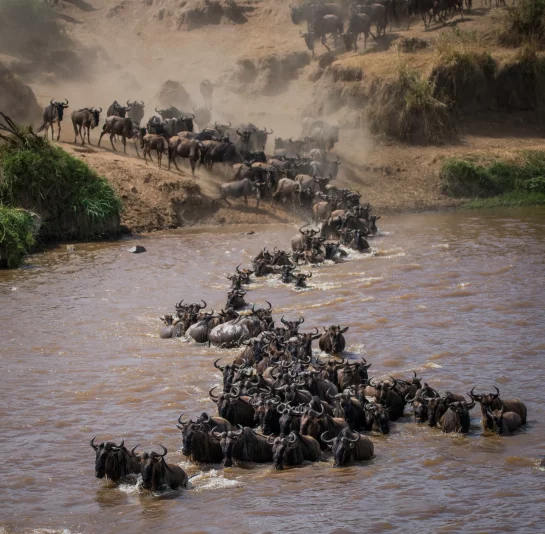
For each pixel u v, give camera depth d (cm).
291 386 7681
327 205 17475
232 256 14838
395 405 7894
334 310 11425
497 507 5988
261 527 5769
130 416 7900
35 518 6022
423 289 12356
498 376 8775
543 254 14338
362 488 6369
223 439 6912
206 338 10206
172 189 18100
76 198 16512
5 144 17050
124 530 5809
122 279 13288
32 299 12125
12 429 7625
